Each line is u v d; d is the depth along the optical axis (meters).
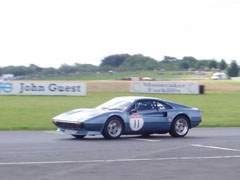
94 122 15.92
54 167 10.53
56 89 48.41
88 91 59.59
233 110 34.62
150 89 55.75
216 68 181.75
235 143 16.09
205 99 46.41
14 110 30.98
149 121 17.17
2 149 13.44
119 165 11.03
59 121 16.52
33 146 14.27
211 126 24.31
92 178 9.40
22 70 137.12
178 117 18.03
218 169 10.77
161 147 14.58
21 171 9.95
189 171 10.45
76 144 14.98
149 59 174.50
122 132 16.69
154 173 10.11
